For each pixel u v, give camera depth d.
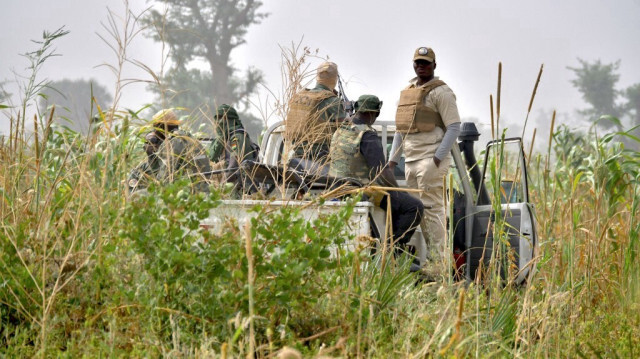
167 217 8.66
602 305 12.31
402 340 8.93
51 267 9.47
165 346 8.30
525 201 13.54
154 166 12.53
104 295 9.23
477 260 14.34
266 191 13.17
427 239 14.47
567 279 11.43
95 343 8.40
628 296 12.66
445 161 14.88
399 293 10.24
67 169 10.94
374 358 8.42
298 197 12.52
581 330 10.63
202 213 8.80
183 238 8.79
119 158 10.18
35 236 9.81
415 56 15.04
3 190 10.19
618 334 10.63
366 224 12.35
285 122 12.49
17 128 10.83
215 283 8.64
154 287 8.66
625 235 14.09
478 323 9.12
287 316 8.79
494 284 10.48
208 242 8.77
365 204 12.46
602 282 12.95
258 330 8.70
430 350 8.30
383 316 9.55
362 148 13.30
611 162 15.68
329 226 9.17
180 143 12.83
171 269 8.53
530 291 10.10
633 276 13.13
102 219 9.48
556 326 9.99
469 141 16.03
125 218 8.70
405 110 14.98
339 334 8.87
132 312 8.70
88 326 8.49
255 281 8.71
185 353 7.96
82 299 9.21
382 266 10.09
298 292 8.92
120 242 9.22
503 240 10.72
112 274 9.12
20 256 8.96
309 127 12.96
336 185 12.79
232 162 13.05
